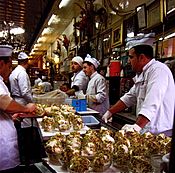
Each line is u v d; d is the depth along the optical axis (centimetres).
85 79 449
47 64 1597
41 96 369
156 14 321
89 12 601
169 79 221
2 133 234
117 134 156
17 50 809
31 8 484
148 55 232
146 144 137
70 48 934
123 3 427
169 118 221
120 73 418
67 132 203
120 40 442
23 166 177
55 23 943
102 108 374
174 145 84
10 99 236
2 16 602
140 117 203
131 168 126
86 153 134
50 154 142
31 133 293
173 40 281
